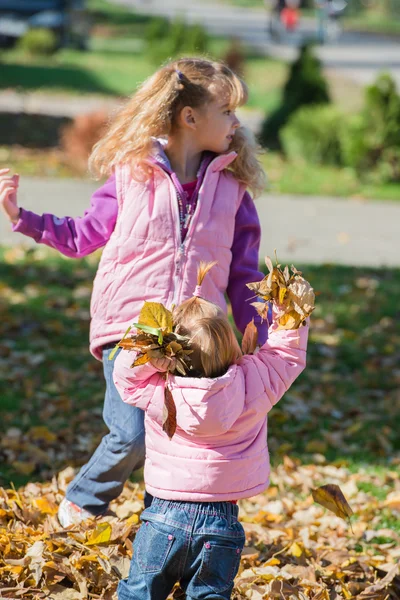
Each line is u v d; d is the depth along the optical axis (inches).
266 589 167.5
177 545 138.9
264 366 145.8
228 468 140.8
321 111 866.8
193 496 139.9
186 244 162.9
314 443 269.0
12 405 278.1
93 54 1695.4
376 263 508.1
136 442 166.1
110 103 1111.0
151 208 163.5
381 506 231.5
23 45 1546.5
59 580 160.9
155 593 141.9
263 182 175.3
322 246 542.0
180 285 162.1
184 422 138.7
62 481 219.5
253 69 1530.5
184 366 138.9
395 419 299.1
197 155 171.8
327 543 202.1
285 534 199.8
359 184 775.7
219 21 2518.5
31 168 714.8
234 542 140.6
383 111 784.9
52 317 366.3
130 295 162.6
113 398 167.8
